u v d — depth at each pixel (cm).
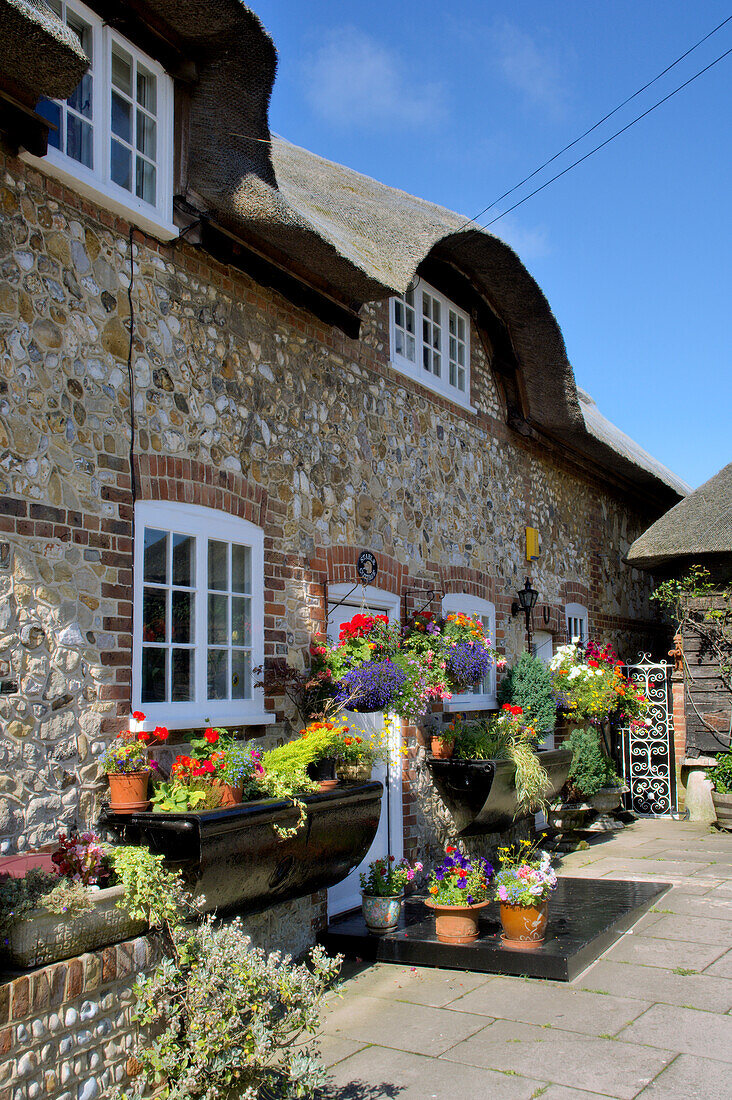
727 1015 456
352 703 566
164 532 484
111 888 354
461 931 552
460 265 832
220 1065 337
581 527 1161
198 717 492
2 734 380
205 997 349
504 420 960
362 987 513
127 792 414
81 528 428
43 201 427
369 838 555
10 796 380
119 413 458
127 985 350
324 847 502
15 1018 300
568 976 510
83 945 335
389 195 830
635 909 632
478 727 748
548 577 1039
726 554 1070
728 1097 368
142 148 497
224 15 465
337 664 581
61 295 431
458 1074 396
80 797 411
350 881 636
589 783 933
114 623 440
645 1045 421
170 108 507
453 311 874
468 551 845
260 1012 356
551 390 932
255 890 448
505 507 938
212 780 425
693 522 1078
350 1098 375
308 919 564
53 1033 314
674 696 1080
